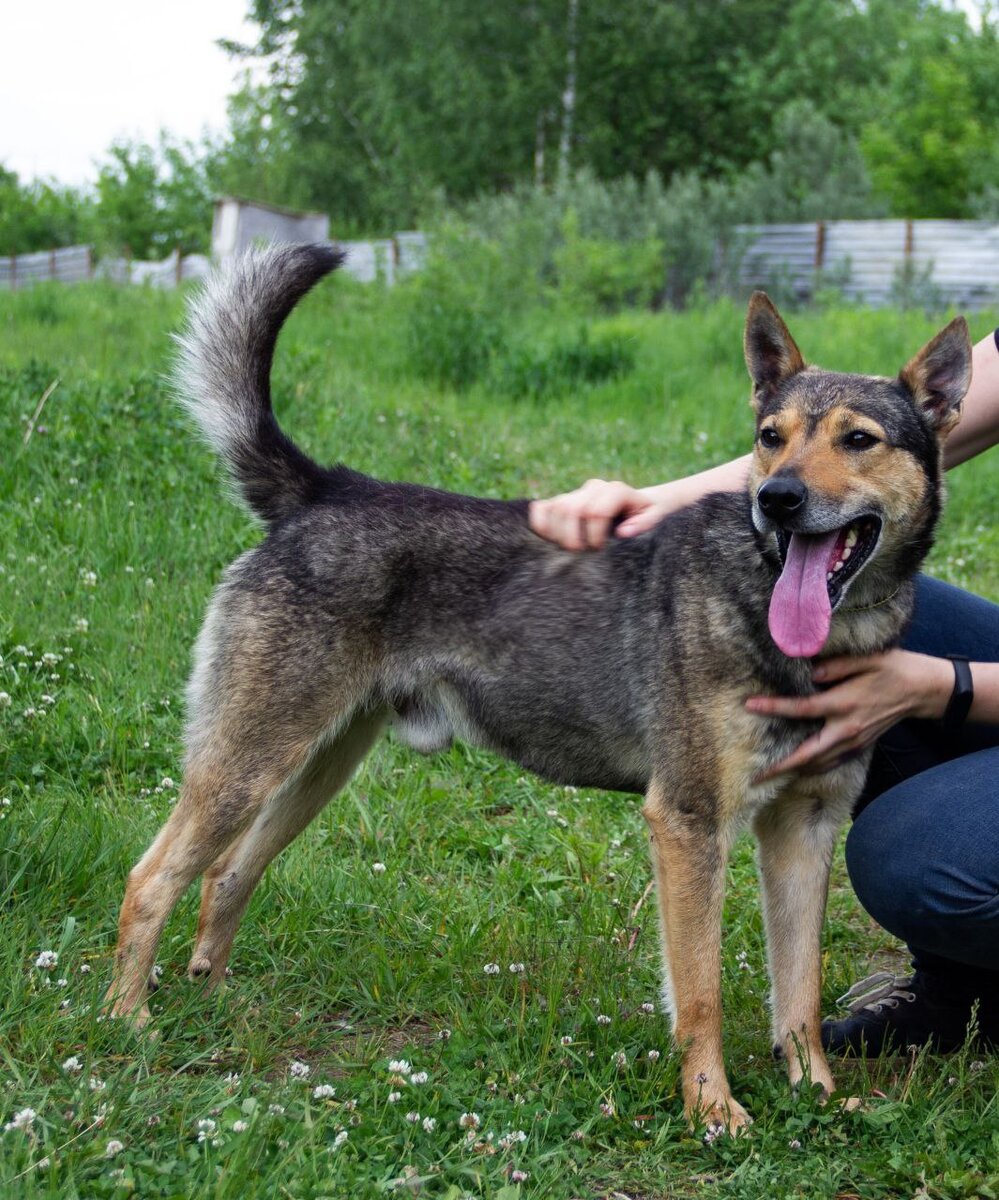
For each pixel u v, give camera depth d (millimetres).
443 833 4121
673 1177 2520
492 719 3338
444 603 3293
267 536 3373
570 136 32594
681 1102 2791
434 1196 2309
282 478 3424
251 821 3168
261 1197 2180
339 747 3480
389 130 35156
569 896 3799
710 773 2914
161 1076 2627
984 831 2691
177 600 5289
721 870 2910
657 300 22750
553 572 3281
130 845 3580
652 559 3195
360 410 8617
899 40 34594
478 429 9508
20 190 46438
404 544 3275
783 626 2791
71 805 3729
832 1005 3400
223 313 3445
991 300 20047
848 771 3031
